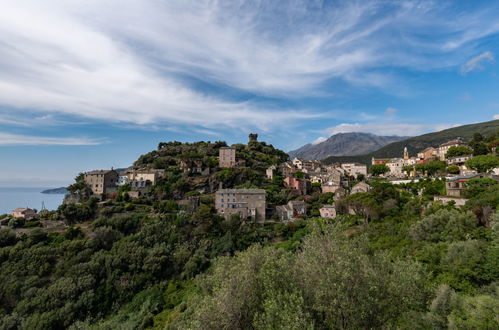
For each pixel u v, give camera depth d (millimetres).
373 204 74188
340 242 26719
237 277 26438
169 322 49812
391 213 71188
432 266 38656
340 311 20656
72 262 65562
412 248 47844
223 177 116875
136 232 80938
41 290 57969
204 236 80312
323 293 20938
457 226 47188
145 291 62594
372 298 21047
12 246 69062
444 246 42812
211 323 23156
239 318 23922
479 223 49938
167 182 114688
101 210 91625
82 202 104000
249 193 96500
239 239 79062
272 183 123125
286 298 21844
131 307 58531
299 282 24406
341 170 159500
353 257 22953
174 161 138250
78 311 55562
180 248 74000
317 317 22172
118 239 76062
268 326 19969
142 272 67000
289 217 95000
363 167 159625
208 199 100625
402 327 24250
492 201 51188
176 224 82188
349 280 21359
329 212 91000
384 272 26562
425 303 28391
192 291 60688
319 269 22844
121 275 65312
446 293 27703
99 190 114500
